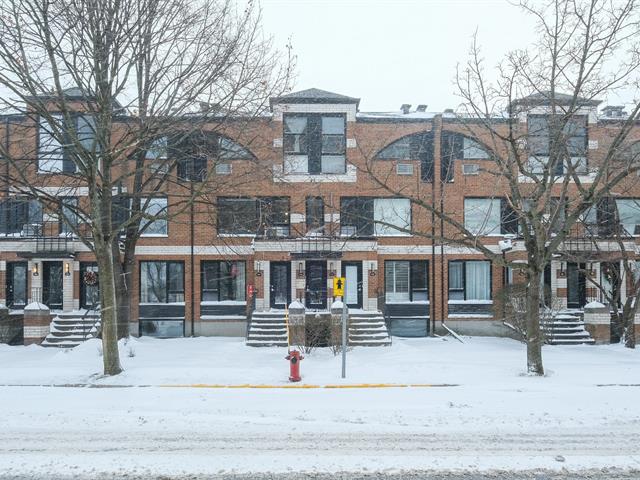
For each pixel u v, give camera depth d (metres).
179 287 24.22
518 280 22.83
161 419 9.19
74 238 22.92
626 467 7.04
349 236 23.20
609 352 18.77
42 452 7.58
